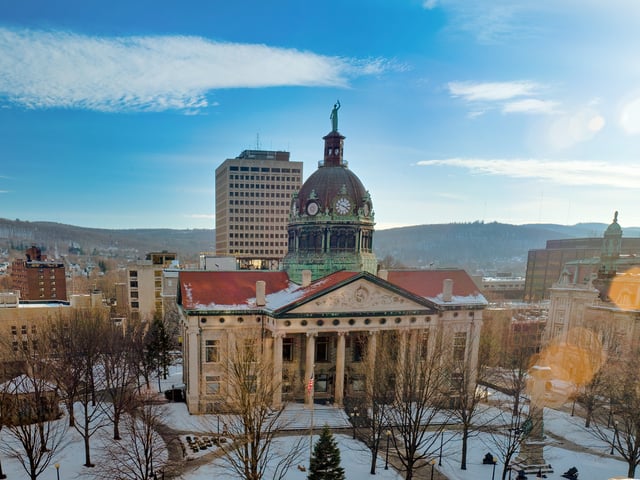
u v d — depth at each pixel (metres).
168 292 93.12
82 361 50.97
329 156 63.88
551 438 47.69
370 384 44.78
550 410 56.66
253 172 194.38
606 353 64.88
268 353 51.44
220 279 55.59
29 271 147.50
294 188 198.00
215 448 41.41
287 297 54.12
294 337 53.69
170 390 56.09
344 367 54.62
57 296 152.50
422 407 34.88
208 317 50.03
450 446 43.78
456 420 48.66
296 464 38.47
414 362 41.56
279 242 197.75
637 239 134.38
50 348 57.25
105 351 57.09
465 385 43.41
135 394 49.94
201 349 50.06
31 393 45.44
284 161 196.62
